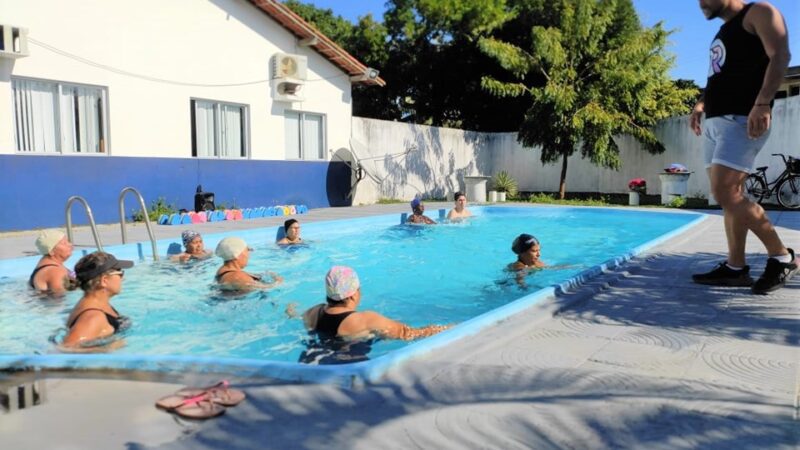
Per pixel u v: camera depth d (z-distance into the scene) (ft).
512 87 54.39
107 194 33.88
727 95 13.11
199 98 38.58
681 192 48.26
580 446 6.33
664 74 61.57
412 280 21.01
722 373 8.59
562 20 53.93
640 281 15.90
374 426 6.84
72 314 13.16
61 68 31.55
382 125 53.11
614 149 54.13
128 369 8.64
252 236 28.84
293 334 13.39
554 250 28.43
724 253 21.02
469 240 31.24
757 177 43.52
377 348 11.93
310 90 45.62
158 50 36.06
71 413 7.27
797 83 61.16
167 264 22.27
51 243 17.24
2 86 29.25
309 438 6.55
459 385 8.11
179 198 37.65
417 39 72.74
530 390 7.93
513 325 11.09
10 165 29.68
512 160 64.28
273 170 43.27
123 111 34.55
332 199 47.88
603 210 42.52
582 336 10.64
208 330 13.91
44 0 30.60
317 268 22.95
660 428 6.74
